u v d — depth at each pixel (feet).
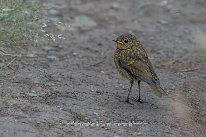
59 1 88.79
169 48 71.72
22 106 46.11
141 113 48.16
